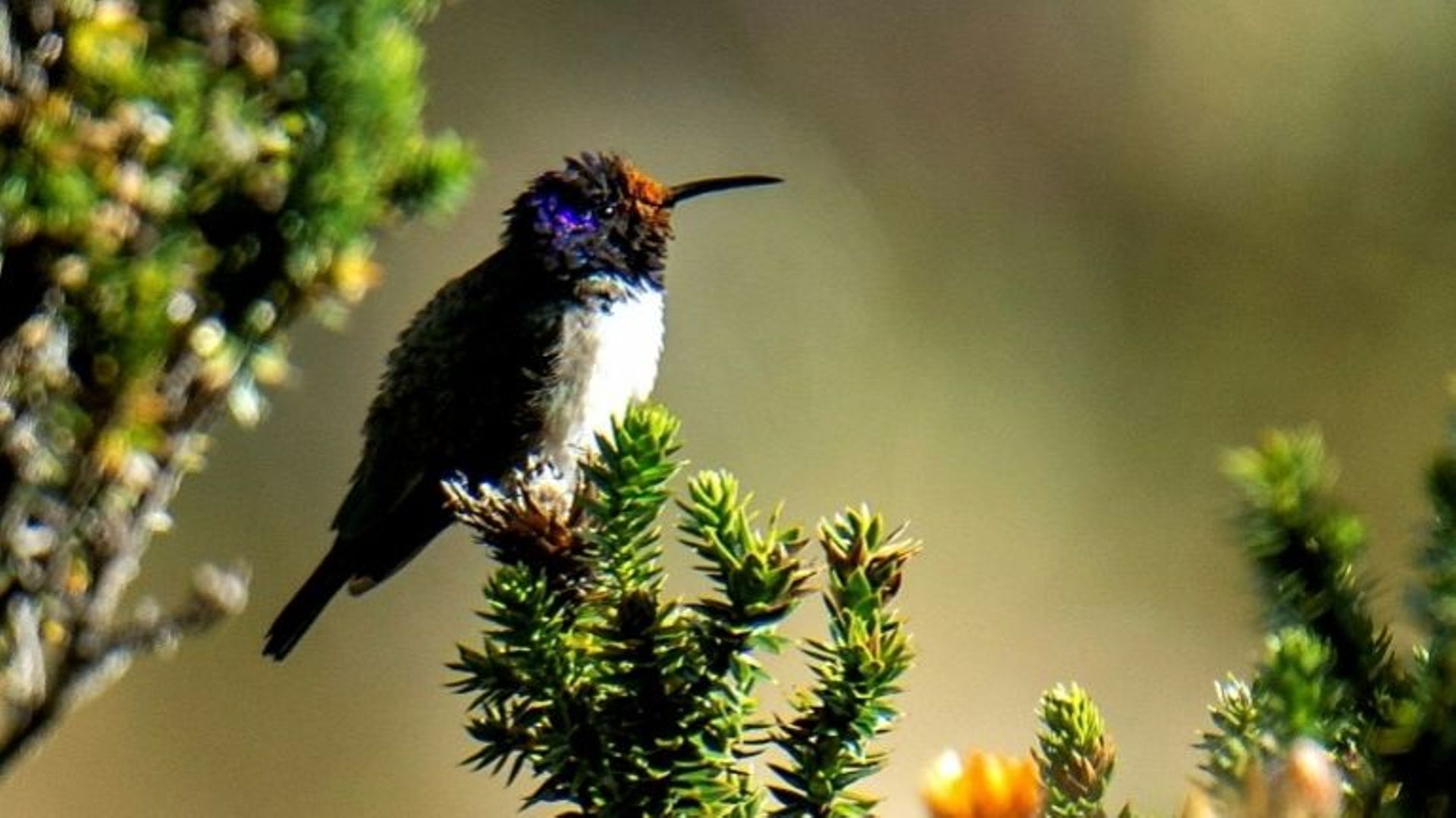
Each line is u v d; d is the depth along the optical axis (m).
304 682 15.20
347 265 4.23
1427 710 3.04
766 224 18.12
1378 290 17.53
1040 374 17.88
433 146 4.36
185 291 4.04
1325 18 17.80
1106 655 16.34
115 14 3.95
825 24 18.69
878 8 18.70
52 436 3.96
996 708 15.89
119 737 14.48
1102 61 18.48
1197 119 18.17
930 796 3.00
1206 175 18.11
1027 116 18.50
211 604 4.03
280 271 4.18
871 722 3.59
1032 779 2.99
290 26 4.10
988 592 16.84
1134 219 18.22
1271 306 17.72
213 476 15.50
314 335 16.14
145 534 4.04
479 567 15.85
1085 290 18.08
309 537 15.69
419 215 4.37
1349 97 17.77
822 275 18.02
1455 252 17.45
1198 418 17.61
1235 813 2.84
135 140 3.95
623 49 18.45
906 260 18.23
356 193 4.21
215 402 4.10
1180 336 17.86
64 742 14.30
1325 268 17.67
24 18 3.92
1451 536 3.23
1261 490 3.47
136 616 4.00
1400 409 17.25
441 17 17.89
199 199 4.07
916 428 17.67
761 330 17.77
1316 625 3.39
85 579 4.05
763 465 17.41
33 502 3.95
